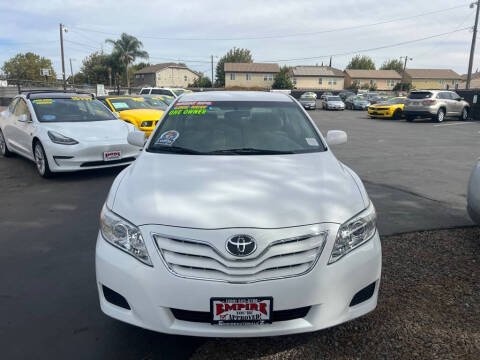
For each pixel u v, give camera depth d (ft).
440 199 18.86
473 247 13.12
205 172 9.27
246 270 7.05
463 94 74.84
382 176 23.93
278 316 7.29
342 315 7.60
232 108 12.88
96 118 24.52
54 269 11.73
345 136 12.95
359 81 277.44
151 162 10.13
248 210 7.59
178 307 7.15
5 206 17.53
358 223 7.89
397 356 7.98
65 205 17.67
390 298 10.03
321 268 7.32
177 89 80.79
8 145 27.50
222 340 8.51
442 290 10.42
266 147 11.18
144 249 7.38
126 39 192.24
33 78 250.98
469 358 7.90
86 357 7.99
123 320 7.64
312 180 8.92
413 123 65.31
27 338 8.57
